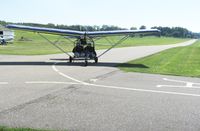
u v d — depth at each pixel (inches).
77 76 639.1
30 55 1355.8
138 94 447.5
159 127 285.9
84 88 486.6
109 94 441.7
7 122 288.7
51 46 2475.4
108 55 1494.8
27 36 4822.8
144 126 288.2
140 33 1026.1
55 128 275.1
